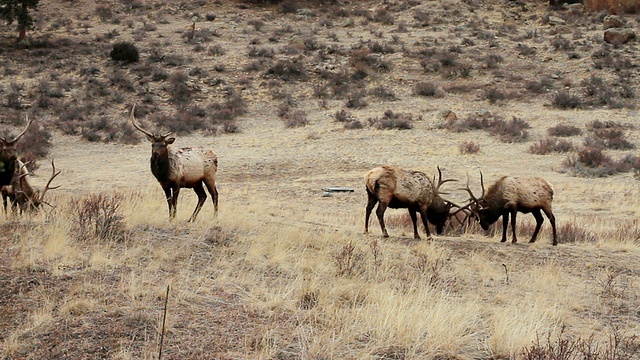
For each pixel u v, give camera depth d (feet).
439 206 80.53
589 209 127.75
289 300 46.11
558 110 230.07
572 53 276.82
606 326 49.29
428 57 280.51
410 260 63.05
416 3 368.89
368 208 74.69
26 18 293.84
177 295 45.27
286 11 358.64
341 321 43.34
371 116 225.15
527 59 279.49
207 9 362.53
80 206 69.05
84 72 260.01
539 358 38.09
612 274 64.75
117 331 39.29
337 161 173.68
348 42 303.68
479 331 44.80
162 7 363.56
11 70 258.57
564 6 355.36
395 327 42.39
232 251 58.29
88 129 209.46
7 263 48.57
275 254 57.88
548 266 64.59
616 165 164.45
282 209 111.86
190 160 70.49
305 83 258.57
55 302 42.70
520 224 102.37
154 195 97.25
